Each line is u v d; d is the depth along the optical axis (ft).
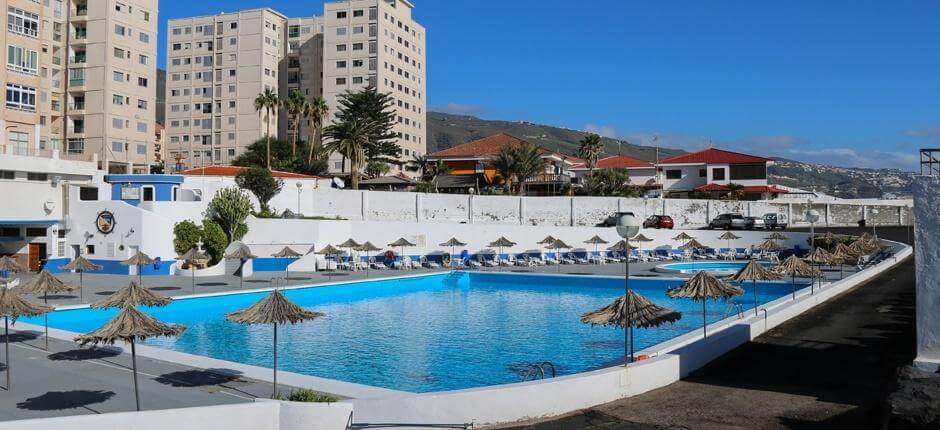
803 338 57.26
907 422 29.30
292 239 134.31
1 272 118.52
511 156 206.90
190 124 347.97
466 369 58.18
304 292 104.17
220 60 344.49
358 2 328.70
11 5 154.30
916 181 35.53
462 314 89.10
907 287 88.12
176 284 107.96
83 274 122.93
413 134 362.53
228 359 61.57
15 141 157.17
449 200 180.34
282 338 71.77
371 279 115.44
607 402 38.24
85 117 230.89
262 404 32.12
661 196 226.58
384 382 53.83
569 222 186.70
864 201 226.58
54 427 26.66
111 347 57.77
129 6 238.27
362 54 327.47
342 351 65.16
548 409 35.83
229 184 158.92
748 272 66.95
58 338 61.62
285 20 357.00
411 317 86.58
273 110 269.23
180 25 350.84
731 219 181.06
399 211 175.11
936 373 33.50
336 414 32.42
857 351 51.96
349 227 140.56
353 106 261.24
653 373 41.27
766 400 38.34
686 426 33.58
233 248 105.81
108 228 125.90
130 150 238.07
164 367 50.80
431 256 149.18
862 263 120.57
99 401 41.52
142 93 243.40
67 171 139.54
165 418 29.09
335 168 331.16
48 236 127.54
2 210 119.14
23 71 157.58
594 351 65.41
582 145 252.62
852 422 33.60
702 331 58.18
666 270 131.64
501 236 155.33
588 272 131.54
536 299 104.94
